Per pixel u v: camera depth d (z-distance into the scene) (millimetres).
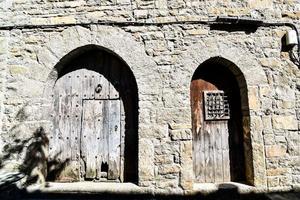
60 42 4035
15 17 4105
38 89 3986
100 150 4117
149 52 4004
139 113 3867
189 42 4023
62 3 4125
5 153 3836
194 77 4297
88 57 4301
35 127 3904
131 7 4102
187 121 3875
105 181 4051
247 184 3916
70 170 4078
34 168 3820
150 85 3934
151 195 3703
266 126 3924
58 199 3691
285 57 4105
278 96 4004
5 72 4004
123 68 4258
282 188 3795
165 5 4105
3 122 3908
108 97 4211
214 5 4129
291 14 4199
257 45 4090
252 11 4156
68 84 4246
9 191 3357
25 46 4051
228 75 4305
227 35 4074
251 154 3883
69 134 4145
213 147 4148
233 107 4250
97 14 4086
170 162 3793
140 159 3783
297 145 3922
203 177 4062
